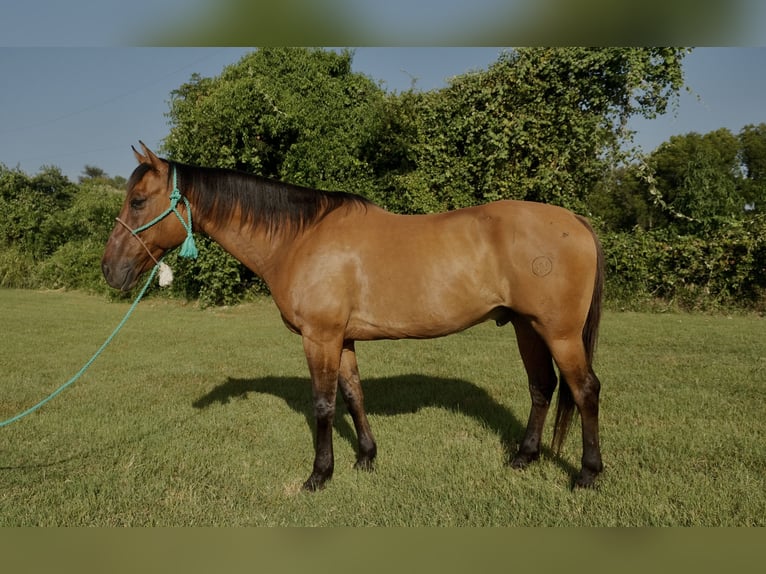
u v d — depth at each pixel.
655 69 9.95
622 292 10.90
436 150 11.58
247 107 11.36
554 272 2.89
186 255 3.42
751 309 10.20
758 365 5.93
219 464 3.55
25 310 12.16
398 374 5.96
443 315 3.06
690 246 10.44
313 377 3.23
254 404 4.93
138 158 3.31
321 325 3.15
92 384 5.70
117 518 2.88
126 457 3.67
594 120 10.34
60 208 23.66
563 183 10.75
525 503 2.93
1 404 4.99
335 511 2.92
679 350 6.87
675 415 4.29
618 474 3.21
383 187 12.85
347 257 3.13
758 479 3.10
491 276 3.02
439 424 4.27
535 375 3.47
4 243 18.94
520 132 10.59
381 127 12.77
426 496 3.06
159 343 8.15
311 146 12.15
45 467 3.53
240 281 12.44
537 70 10.52
